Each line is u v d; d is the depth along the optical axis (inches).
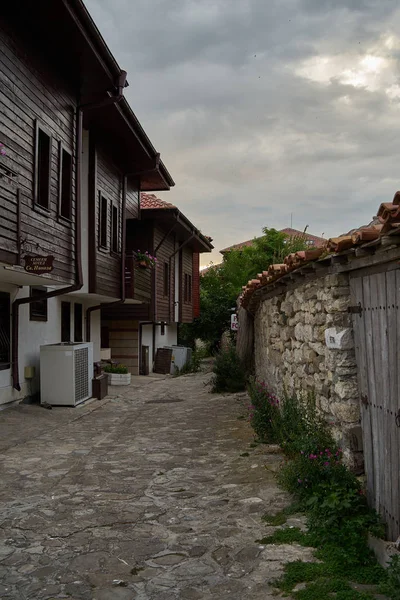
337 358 202.5
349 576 142.0
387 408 161.8
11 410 439.5
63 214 428.1
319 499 183.0
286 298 317.7
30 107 354.6
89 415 470.6
